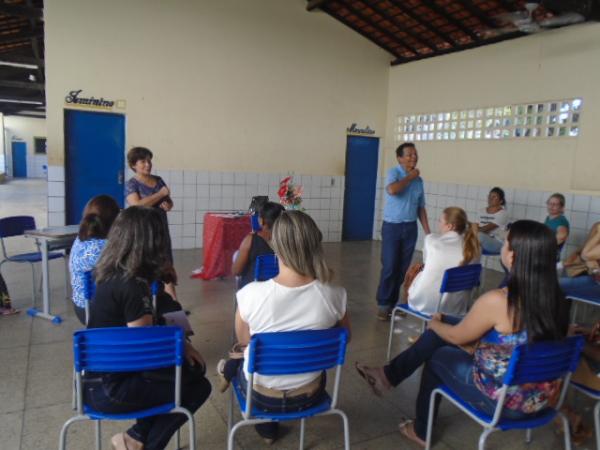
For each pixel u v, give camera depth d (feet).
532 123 17.69
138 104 19.15
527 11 15.29
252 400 5.53
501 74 18.66
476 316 5.65
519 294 5.31
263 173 22.04
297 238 5.35
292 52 21.86
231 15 20.30
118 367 5.15
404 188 12.32
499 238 16.61
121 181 19.58
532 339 5.30
